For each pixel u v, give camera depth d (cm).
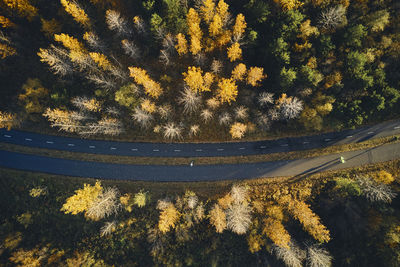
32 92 5806
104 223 6184
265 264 5800
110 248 6112
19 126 6303
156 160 6259
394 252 5053
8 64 6197
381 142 6041
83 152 6338
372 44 5312
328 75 5291
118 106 6150
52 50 5794
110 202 5534
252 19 5259
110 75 6009
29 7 5428
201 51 5575
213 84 5925
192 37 4762
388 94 5303
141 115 5356
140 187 6212
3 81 6253
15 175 6291
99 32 6147
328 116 5559
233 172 6175
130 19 5672
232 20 5038
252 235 5447
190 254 5922
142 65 6178
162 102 6147
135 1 5378
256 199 6031
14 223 6206
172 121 6181
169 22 5169
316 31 5038
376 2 5159
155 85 5294
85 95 6144
